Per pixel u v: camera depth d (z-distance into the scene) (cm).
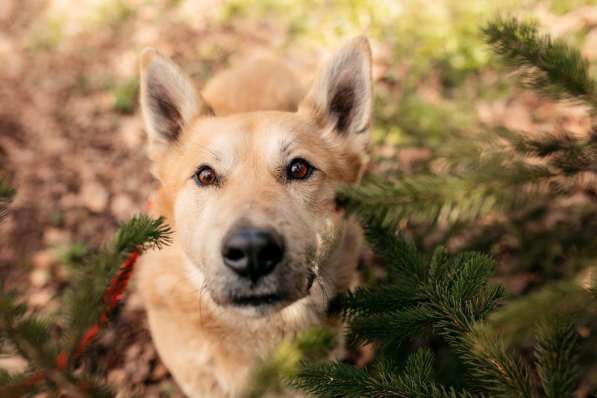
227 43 102
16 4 124
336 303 40
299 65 95
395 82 86
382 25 96
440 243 44
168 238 35
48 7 121
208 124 46
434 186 27
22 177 80
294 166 42
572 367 24
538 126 73
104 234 73
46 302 64
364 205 27
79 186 79
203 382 46
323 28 99
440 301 30
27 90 98
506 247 47
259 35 103
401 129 76
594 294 21
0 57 107
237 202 37
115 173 81
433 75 86
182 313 44
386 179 28
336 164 45
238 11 108
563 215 41
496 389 24
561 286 21
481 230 43
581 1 87
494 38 30
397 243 33
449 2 95
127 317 63
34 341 23
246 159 41
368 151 47
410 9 97
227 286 34
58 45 108
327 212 43
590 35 82
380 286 34
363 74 45
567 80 30
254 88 70
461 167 30
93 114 91
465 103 77
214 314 43
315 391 28
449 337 29
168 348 45
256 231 33
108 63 102
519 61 30
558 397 22
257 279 34
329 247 43
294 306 44
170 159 47
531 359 43
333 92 47
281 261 34
